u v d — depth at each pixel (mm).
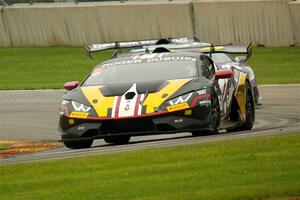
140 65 38281
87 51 48844
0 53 99312
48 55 96688
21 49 100938
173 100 34969
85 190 23469
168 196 21984
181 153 28328
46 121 52438
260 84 68688
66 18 100250
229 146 29188
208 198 21469
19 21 102375
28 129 48844
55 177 25734
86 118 35344
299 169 24469
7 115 56188
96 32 98938
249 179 23469
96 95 36094
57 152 35875
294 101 56875
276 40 91062
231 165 25641
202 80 36594
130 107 34938
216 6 92688
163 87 35781
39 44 102000
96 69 38781
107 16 97875
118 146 35250
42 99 64375
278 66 82938
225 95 38719
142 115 34625
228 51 46906
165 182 23844
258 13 91062
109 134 35000
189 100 35000
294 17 90125
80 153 33281
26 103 62312
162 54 39312
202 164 26047
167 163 26844
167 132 34625
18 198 23047
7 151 38406
